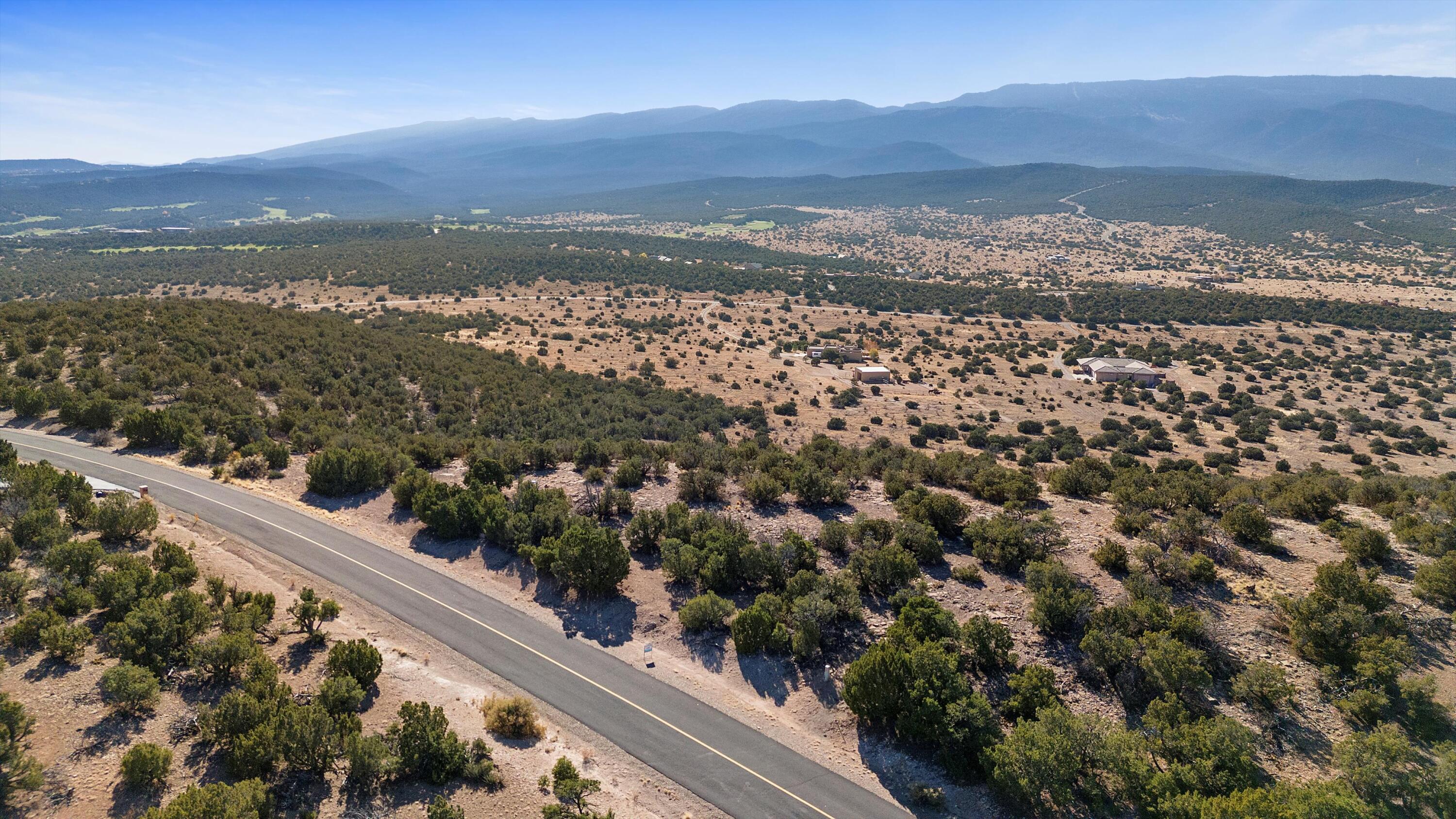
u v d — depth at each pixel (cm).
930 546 3331
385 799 2111
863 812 2223
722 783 2331
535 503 3878
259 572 3347
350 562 3559
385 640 2959
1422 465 7962
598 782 2248
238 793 1852
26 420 5119
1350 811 1856
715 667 2858
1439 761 2083
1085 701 2489
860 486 4491
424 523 3966
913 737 2442
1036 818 2130
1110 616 2714
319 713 2158
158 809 1919
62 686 2305
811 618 2817
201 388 5891
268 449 4628
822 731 2542
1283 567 3167
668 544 3438
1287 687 2353
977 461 5422
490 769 2245
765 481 4150
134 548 3306
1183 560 3075
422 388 8238
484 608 3241
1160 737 2238
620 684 2777
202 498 4091
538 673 2820
